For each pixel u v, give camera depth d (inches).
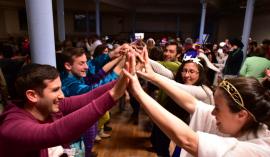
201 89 57.1
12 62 106.0
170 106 67.7
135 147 111.7
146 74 43.1
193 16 601.3
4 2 373.1
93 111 28.1
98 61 93.4
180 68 69.0
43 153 32.0
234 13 479.5
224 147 24.9
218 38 603.2
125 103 169.8
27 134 26.3
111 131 129.0
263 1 344.5
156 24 616.7
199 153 25.3
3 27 429.4
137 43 61.6
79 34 584.4
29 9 54.9
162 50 116.2
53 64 59.4
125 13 586.2
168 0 498.6
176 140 27.0
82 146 55.0
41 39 56.3
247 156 24.0
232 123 28.6
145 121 143.5
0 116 29.8
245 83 27.5
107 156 103.3
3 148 28.1
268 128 27.5
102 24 601.9
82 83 62.2
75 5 440.1
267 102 26.3
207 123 39.2
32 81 29.8
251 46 222.1
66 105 39.0
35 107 31.7
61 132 26.5
